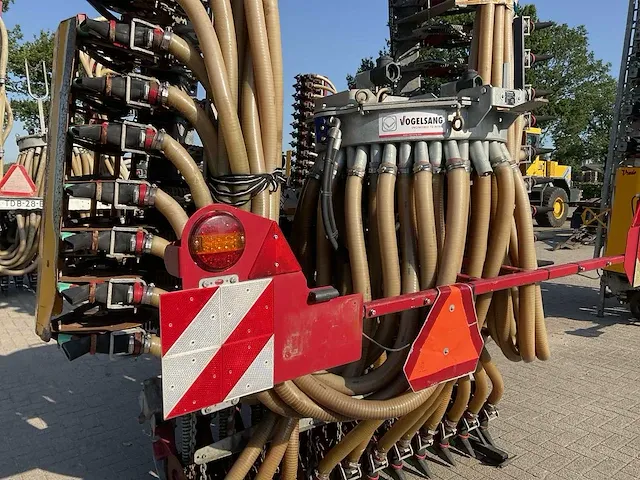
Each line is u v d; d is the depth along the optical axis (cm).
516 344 273
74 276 201
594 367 475
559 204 1736
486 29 300
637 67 589
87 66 378
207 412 179
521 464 312
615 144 621
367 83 251
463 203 226
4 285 780
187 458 223
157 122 229
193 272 159
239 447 227
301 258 261
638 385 433
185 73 238
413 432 277
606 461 315
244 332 168
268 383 175
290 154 516
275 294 174
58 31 201
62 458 318
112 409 387
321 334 188
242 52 210
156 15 232
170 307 152
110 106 233
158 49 195
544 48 2603
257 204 207
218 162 204
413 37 386
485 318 266
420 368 213
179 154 193
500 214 239
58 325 198
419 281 234
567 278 911
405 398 223
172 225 192
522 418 371
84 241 183
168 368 153
